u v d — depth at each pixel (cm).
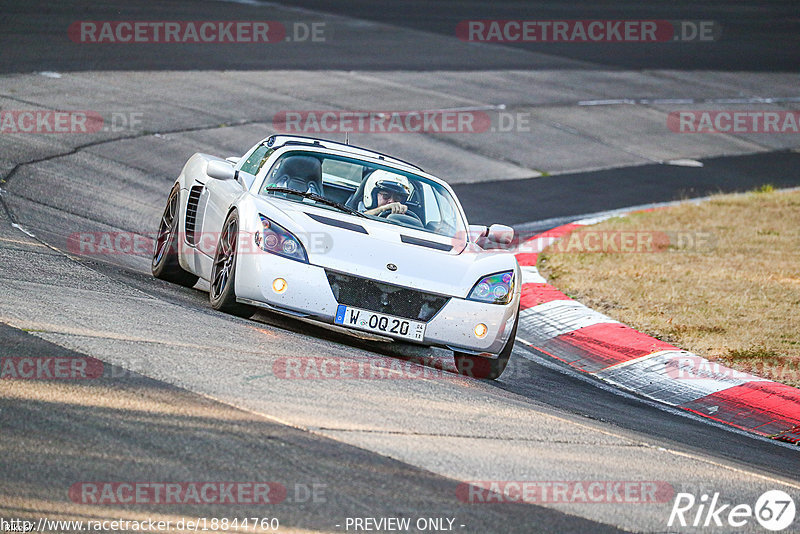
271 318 2798
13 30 7694
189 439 1609
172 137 5672
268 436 1686
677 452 2208
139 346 2088
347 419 1869
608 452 2050
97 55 7394
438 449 1802
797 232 5672
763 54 13175
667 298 4069
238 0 11606
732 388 3012
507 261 2750
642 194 6756
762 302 4053
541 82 9769
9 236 3116
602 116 8906
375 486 1561
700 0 17388
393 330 2508
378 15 12169
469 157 6881
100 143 5203
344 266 2502
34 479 1394
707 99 10356
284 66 8375
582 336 3547
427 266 2591
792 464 2400
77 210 3947
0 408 1614
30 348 1944
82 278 2734
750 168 8106
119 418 1652
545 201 6169
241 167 3225
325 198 2853
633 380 3142
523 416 2211
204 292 3234
